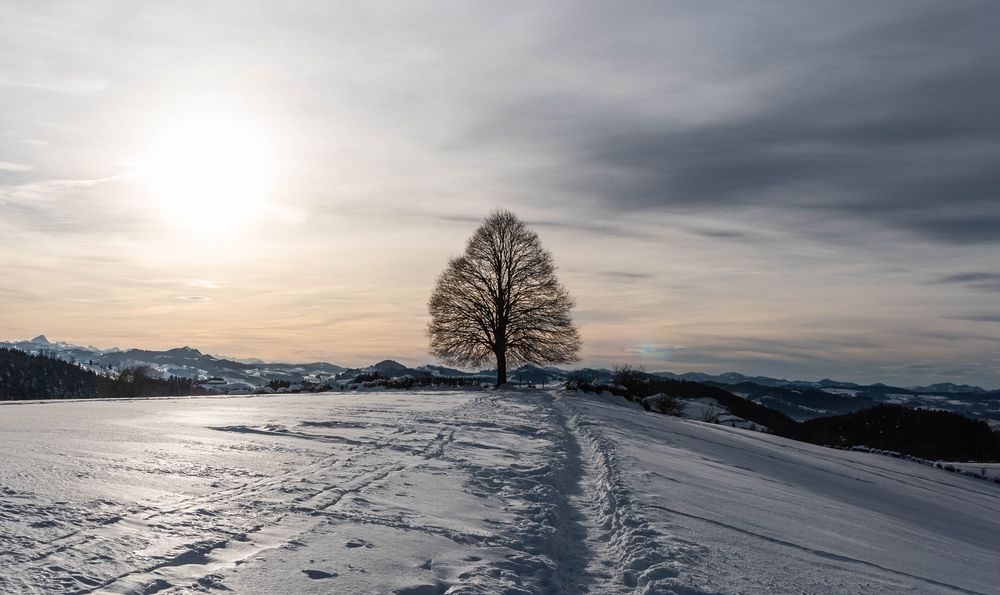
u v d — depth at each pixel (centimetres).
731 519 1005
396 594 569
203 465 1058
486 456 1336
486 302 4797
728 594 660
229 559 622
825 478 1886
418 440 1488
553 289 4816
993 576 966
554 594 634
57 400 2730
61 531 656
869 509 1427
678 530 880
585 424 2122
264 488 911
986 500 2288
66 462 1008
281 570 603
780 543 909
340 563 633
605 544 827
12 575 536
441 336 4850
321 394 3606
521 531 808
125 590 532
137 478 925
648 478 1237
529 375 5041
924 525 1388
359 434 1552
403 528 770
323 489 926
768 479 1555
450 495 962
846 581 774
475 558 689
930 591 791
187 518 738
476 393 3772
